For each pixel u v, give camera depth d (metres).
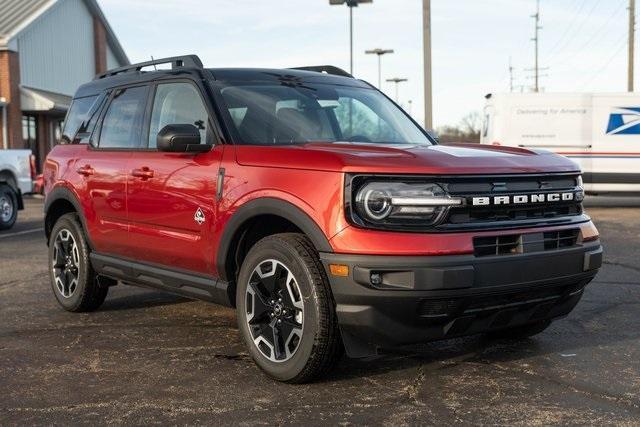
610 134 16.61
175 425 3.56
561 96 16.73
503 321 4.09
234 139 4.56
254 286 4.23
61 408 3.82
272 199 4.05
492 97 17.20
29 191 13.66
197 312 6.06
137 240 5.22
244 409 3.75
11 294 6.96
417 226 3.68
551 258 3.99
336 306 3.80
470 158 3.94
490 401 3.83
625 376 4.24
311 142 4.65
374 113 5.38
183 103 5.04
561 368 4.40
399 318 3.70
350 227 3.70
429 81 19.06
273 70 5.38
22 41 26.81
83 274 5.91
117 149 5.56
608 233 11.51
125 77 5.89
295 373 3.98
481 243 3.78
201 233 4.60
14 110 25.84
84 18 31.84
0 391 4.10
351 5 23.14
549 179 4.16
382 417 3.62
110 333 5.39
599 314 5.85
